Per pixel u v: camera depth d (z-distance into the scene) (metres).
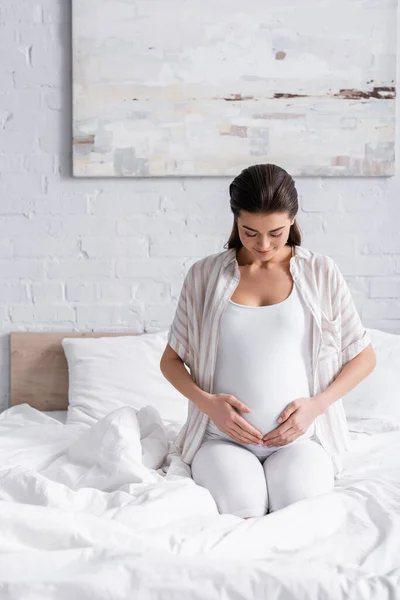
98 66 2.78
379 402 2.43
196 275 2.00
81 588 1.25
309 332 1.92
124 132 2.81
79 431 2.29
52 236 2.87
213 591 1.27
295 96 2.80
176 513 1.57
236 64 2.79
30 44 2.81
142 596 1.25
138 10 2.77
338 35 2.78
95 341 2.72
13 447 2.12
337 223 2.88
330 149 2.82
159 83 2.79
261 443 1.83
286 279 1.94
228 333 1.89
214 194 2.86
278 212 1.77
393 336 2.66
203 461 1.83
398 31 2.80
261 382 1.86
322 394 1.89
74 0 2.76
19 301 2.88
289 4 2.77
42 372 2.87
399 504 1.68
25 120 2.84
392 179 2.87
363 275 2.89
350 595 1.26
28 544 1.40
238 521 1.58
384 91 2.80
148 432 2.07
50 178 2.86
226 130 2.81
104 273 2.88
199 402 1.88
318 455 1.82
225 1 2.77
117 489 1.77
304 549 1.46
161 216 2.87
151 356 2.66
